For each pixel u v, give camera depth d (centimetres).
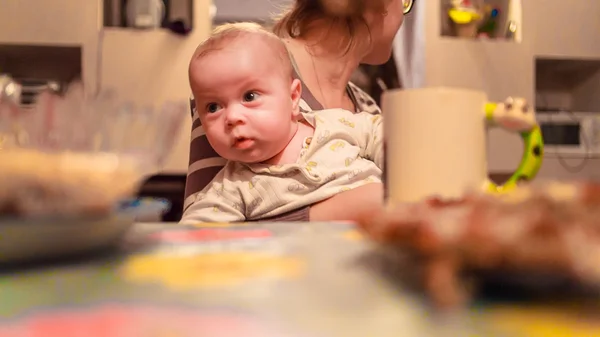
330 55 108
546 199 25
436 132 48
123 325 21
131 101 37
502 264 22
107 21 209
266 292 25
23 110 35
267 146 80
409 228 24
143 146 36
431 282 23
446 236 23
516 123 48
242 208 81
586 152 219
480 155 49
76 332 20
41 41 203
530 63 225
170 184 193
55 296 25
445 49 218
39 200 30
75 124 35
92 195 32
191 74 82
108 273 30
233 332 20
